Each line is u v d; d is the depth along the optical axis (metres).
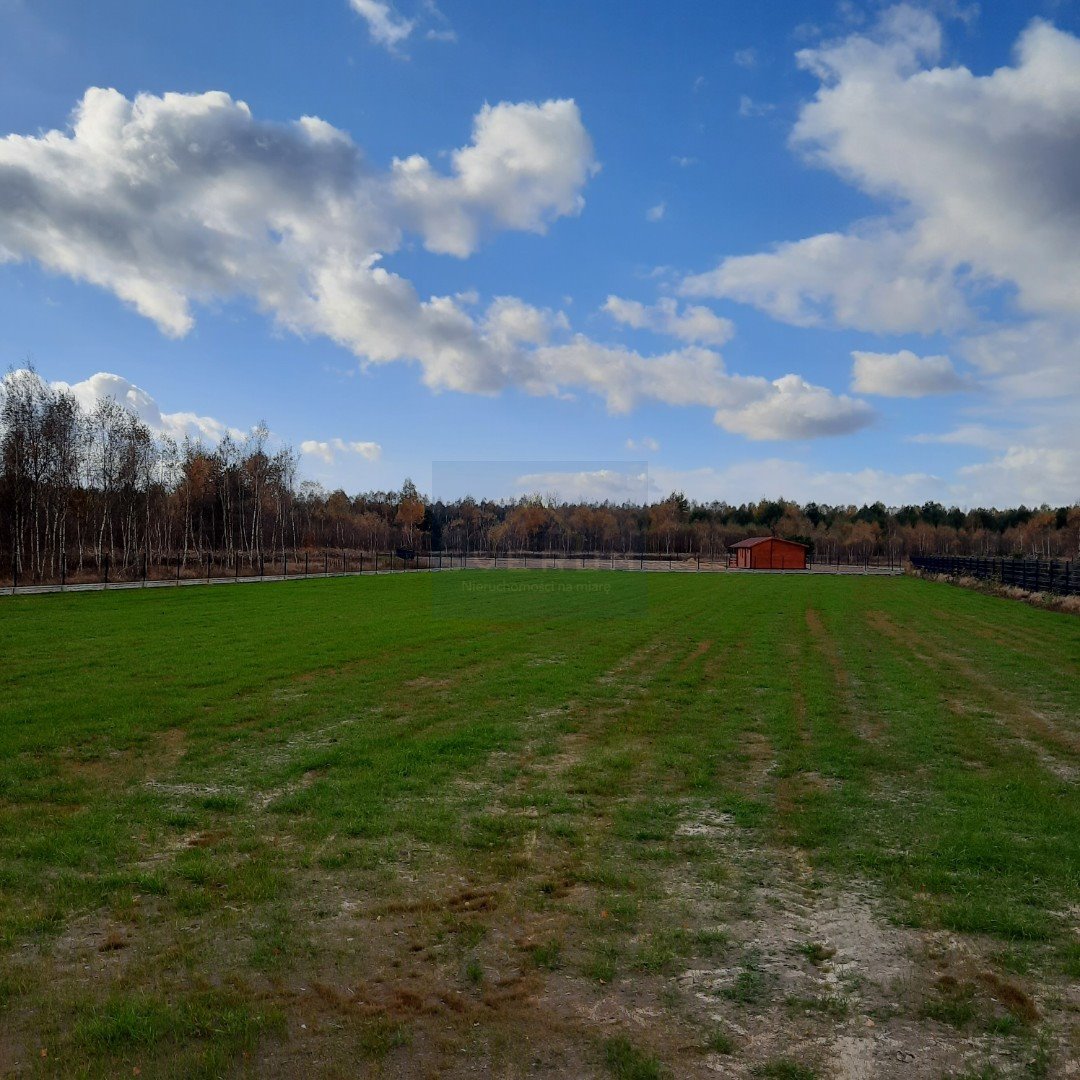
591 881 6.92
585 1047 4.52
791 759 10.98
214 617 28.94
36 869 7.06
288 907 6.33
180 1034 4.63
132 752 11.04
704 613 33.53
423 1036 4.62
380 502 115.62
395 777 9.94
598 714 13.98
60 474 58.19
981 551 129.62
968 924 6.03
